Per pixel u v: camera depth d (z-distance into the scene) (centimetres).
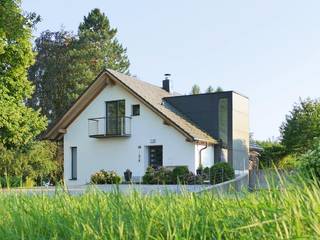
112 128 2902
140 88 2933
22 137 2630
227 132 2828
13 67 2683
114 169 2878
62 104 4972
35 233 280
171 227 247
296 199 225
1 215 350
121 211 287
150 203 317
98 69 5297
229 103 2841
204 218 247
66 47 5150
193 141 2608
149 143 2778
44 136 3055
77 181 2978
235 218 241
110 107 2922
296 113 3522
